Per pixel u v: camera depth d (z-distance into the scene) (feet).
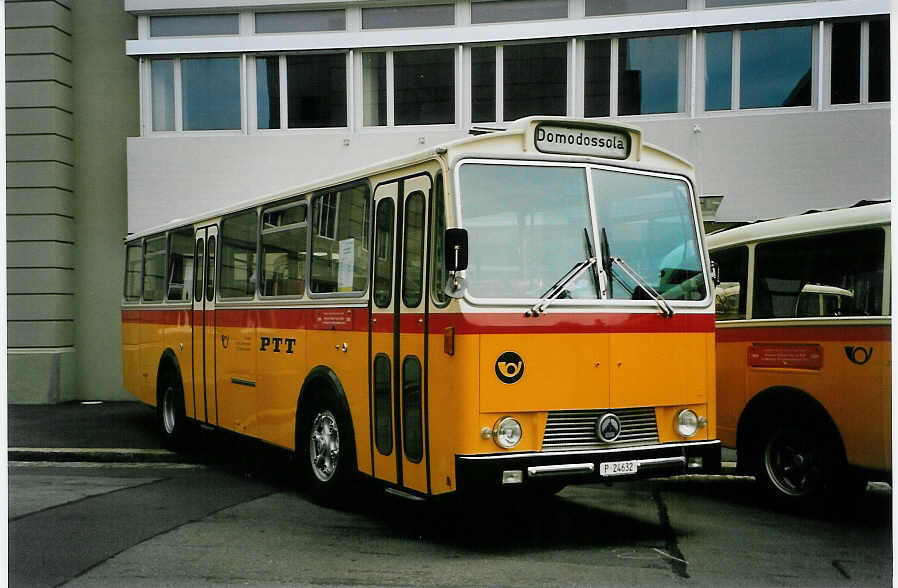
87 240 50.65
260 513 23.81
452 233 17.93
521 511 24.35
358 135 46.14
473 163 19.48
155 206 47.65
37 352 48.96
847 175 40.96
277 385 26.91
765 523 22.84
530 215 19.74
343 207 23.91
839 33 41.73
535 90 45.19
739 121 42.16
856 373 21.45
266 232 28.25
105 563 18.81
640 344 20.10
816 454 22.85
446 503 25.23
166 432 35.58
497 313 18.72
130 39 50.03
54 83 48.91
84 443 36.17
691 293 21.17
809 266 23.22
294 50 46.60
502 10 45.14
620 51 44.19
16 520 22.95
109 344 50.62
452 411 18.60
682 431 20.43
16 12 48.75
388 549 19.98
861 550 20.06
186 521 22.81
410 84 46.44
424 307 19.80
